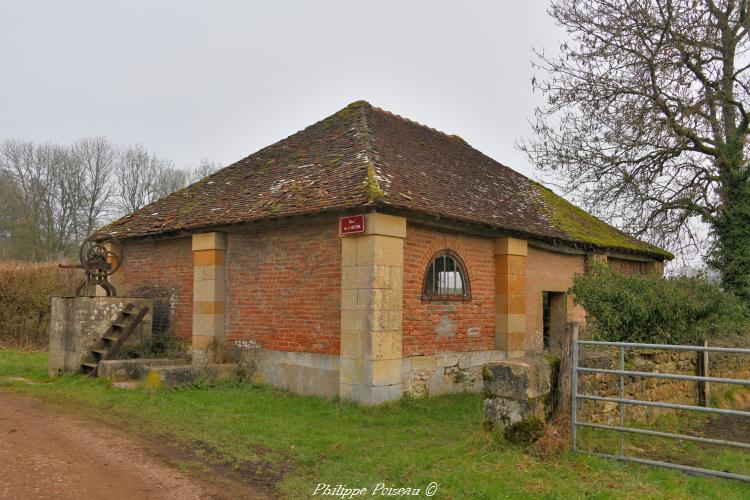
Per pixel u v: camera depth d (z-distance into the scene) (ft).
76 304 38.37
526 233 38.29
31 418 27.27
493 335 38.01
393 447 22.62
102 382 34.40
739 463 20.57
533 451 19.90
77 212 124.26
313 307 32.53
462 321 35.53
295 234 33.91
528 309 40.98
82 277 64.44
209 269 37.22
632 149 52.24
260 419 26.61
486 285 37.76
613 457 19.89
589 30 52.85
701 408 17.56
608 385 25.23
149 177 139.54
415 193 32.45
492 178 47.96
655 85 50.08
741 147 51.98
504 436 20.80
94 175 127.65
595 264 43.37
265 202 34.53
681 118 50.06
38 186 120.57
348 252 30.14
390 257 29.86
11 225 112.98
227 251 37.63
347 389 29.68
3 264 63.00
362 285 29.30
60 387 34.58
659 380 29.99
